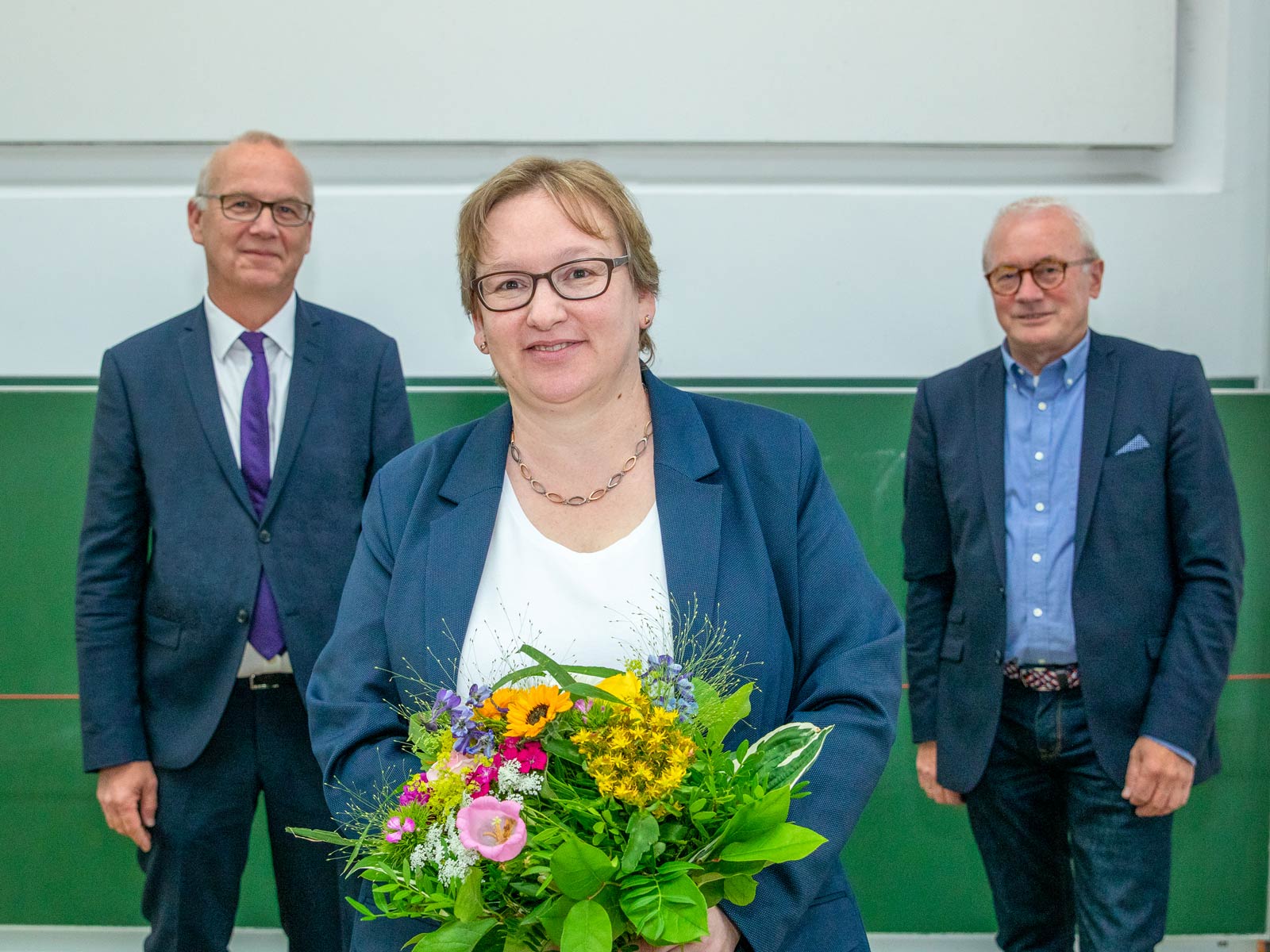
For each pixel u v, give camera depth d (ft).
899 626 4.70
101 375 8.00
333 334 8.22
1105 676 7.82
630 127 10.14
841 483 10.11
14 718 10.00
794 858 3.60
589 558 4.64
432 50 10.05
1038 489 8.20
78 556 8.00
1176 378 7.95
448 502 4.86
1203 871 10.09
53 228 10.07
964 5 10.13
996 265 8.25
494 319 4.42
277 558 7.77
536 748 3.79
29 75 10.03
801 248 10.20
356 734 4.51
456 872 3.65
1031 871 8.50
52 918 10.09
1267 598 9.97
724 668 4.30
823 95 10.15
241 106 10.09
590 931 3.49
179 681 7.80
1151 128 10.27
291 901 8.07
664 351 10.25
